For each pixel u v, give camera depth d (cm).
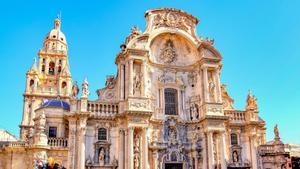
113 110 4966
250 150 5409
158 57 5597
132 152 4612
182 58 5750
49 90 9456
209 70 5525
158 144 5050
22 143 4875
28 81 9269
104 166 4659
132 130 4697
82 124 4662
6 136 7862
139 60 5128
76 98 4791
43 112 4891
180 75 5634
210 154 4981
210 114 5156
